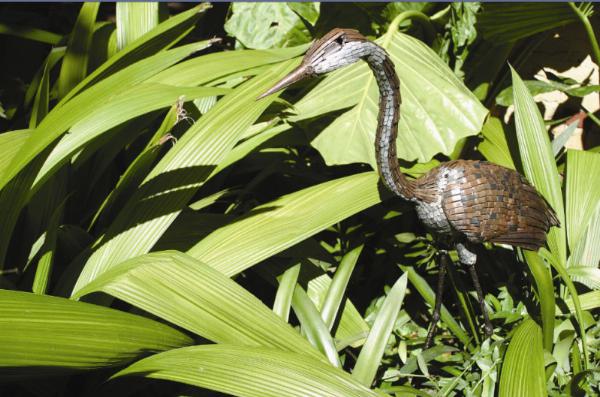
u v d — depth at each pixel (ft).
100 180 9.65
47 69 8.73
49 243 7.58
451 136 9.21
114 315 6.39
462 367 8.59
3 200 7.25
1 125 10.86
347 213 8.11
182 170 7.79
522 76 12.57
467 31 10.62
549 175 9.29
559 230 9.31
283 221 8.07
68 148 7.22
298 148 10.95
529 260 8.26
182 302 6.73
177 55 7.93
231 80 9.80
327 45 6.96
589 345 8.97
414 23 11.01
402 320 9.44
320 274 8.82
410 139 9.26
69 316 6.15
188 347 6.48
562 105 12.53
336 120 9.31
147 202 7.71
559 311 9.20
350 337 8.47
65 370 6.15
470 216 7.78
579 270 9.04
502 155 10.01
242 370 6.17
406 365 8.48
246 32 11.35
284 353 6.32
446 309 9.46
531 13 10.02
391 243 9.89
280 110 8.76
